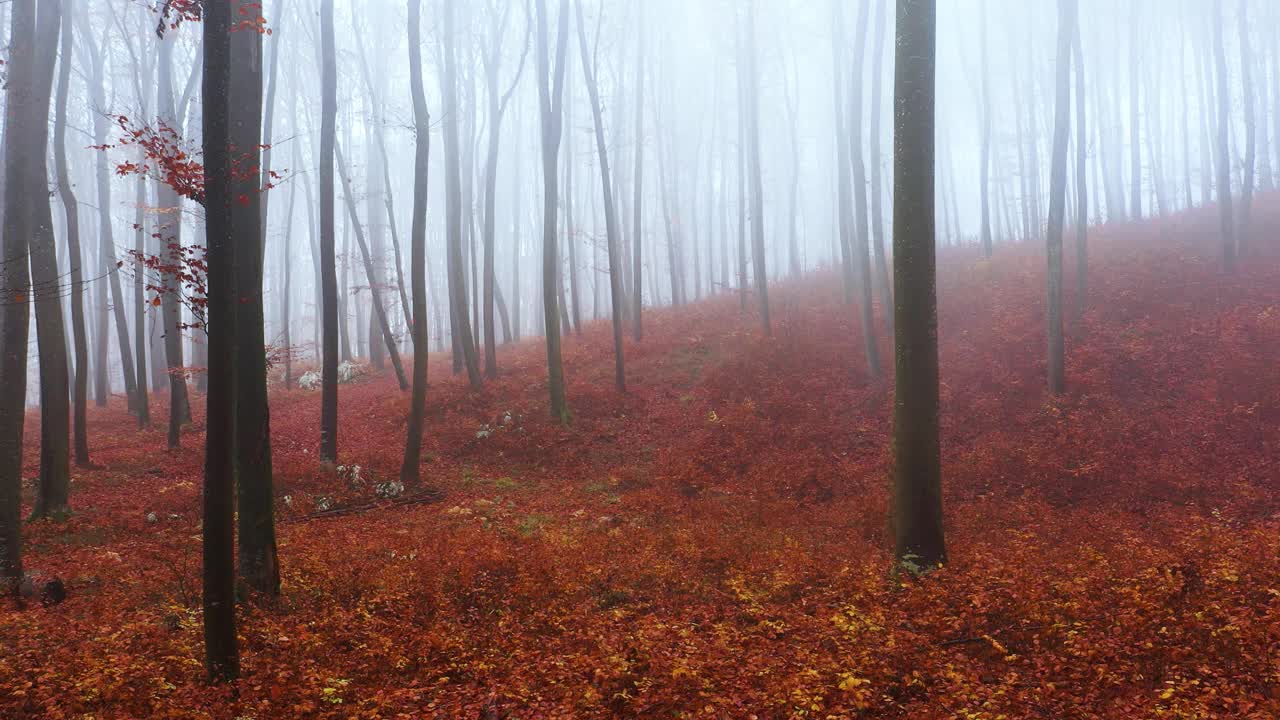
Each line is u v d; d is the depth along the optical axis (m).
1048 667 6.50
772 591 9.43
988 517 13.55
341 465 18.66
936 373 9.47
